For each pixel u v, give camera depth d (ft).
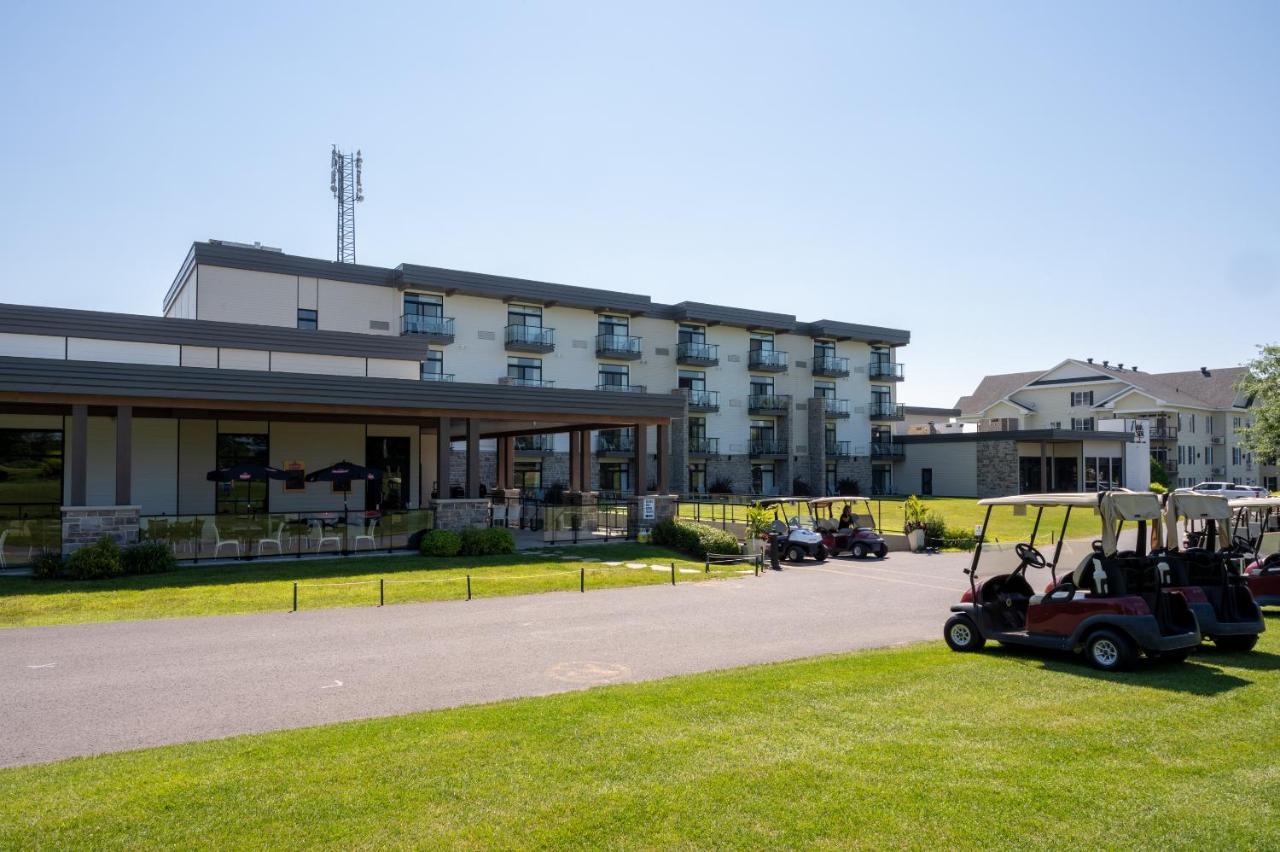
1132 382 222.28
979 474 191.42
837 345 211.00
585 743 22.94
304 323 134.41
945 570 71.92
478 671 33.09
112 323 75.41
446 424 73.67
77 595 49.08
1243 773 20.84
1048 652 36.68
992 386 273.75
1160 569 35.04
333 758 21.71
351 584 54.13
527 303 161.38
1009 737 23.65
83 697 29.04
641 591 55.88
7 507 72.54
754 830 17.43
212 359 80.02
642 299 172.24
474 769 20.84
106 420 76.74
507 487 117.80
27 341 71.56
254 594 50.39
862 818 18.01
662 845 16.75
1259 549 52.11
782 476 196.95
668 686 29.81
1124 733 24.08
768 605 51.08
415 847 16.60
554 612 46.98
